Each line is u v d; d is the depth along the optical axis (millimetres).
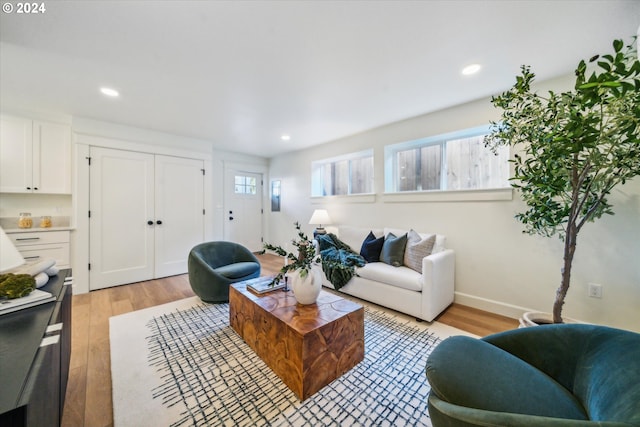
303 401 1382
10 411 601
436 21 1504
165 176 3775
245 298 1964
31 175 2895
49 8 1373
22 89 2352
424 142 3186
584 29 1571
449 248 2832
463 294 2725
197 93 2445
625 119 1172
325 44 1716
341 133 3779
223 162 5059
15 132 2812
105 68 1998
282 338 1536
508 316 2434
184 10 1406
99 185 3221
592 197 1653
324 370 1488
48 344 853
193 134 3855
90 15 1435
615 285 1960
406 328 2186
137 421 1248
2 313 1036
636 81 1031
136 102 2654
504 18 1478
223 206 5070
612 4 1366
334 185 4512
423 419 1271
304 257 1862
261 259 5090
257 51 1791
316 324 1491
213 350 1864
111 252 3316
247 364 1703
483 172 2768
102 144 3230
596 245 2029
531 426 684
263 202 5789
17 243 2719
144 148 3574
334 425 1231
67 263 2988
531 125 1538
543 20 1493
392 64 1959
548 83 2201
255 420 1258
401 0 1344
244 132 3748
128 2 1346
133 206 3488
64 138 3080
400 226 3303
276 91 2410
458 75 2125
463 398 889
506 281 2459
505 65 1978
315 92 2428
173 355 1797
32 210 3094
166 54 1820
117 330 2150
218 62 1924
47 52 1785
